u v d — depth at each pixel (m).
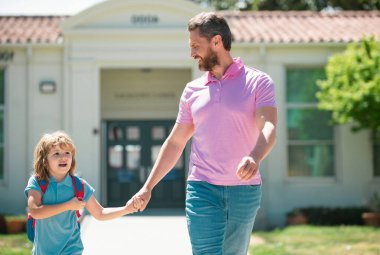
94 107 17.03
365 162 17.45
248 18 19.17
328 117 17.59
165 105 19.52
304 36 17.45
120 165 19.55
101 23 16.95
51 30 17.80
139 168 19.55
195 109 4.61
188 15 17.00
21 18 18.73
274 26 18.39
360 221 16.20
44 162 5.04
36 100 17.06
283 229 15.30
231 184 4.46
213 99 4.53
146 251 11.24
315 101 17.53
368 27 18.42
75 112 16.97
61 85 17.09
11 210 16.89
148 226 14.07
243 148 4.48
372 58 15.56
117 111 19.42
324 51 17.41
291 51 17.36
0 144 17.09
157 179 4.91
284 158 17.31
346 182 17.41
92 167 16.91
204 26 4.48
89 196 5.17
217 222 4.45
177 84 19.52
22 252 10.81
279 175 17.28
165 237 12.69
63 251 5.08
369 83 15.03
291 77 17.55
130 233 13.12
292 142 17.58
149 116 19.50
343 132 17.48
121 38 17.06
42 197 5.05
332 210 16.44
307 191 17.34
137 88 19.47
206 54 4.53
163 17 17.05
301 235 13.80
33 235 5.14
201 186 4.53
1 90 17.14
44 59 17.09
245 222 4.51
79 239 5.21
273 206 17.23
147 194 4.88
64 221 5.07
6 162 16.98
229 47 4.59
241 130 4.48
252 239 13.56
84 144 16.94
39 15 18.95
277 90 17.31
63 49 17.03
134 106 19.45
